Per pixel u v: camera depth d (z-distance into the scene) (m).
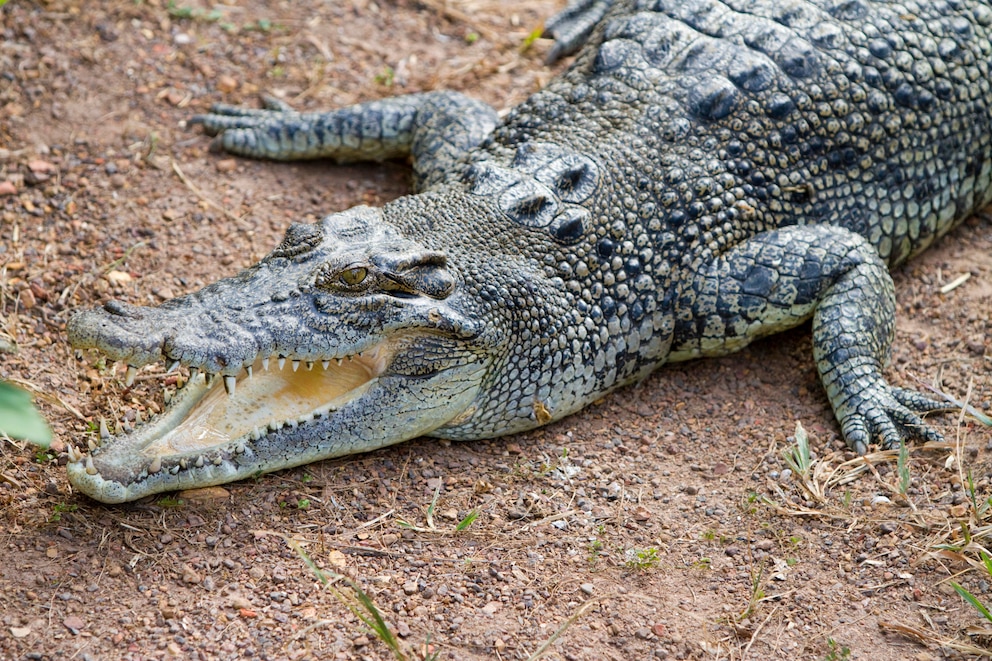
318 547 12.46
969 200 18.42
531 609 11.91
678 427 14.95
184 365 12.12
